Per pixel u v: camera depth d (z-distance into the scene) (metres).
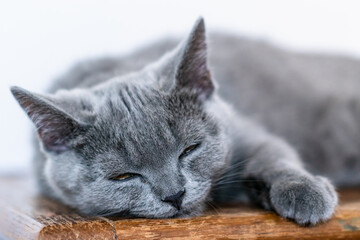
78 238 0.36
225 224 0.38
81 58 0.55
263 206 0.43
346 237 0.40
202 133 0.42
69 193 0.43
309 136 0.54
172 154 0.41
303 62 0.60
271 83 0.55
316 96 0.56
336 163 0.54
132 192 0.41
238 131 0.47
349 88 0.57
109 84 0.45
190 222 0.38
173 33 0.60
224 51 0.56
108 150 0.41
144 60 0.53
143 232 0.37
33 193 0.50
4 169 0.64
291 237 0.39
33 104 0.40
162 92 0.42
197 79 0.44
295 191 0.40
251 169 0.45
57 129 0.42
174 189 0.40
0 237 0.41
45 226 0.36
